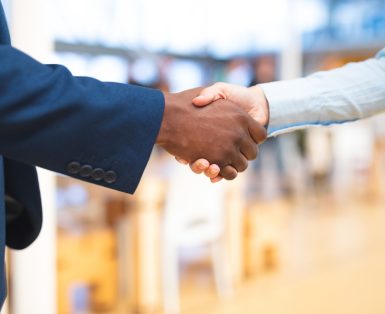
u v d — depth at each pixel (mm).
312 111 979
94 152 589
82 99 569
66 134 564
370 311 2646
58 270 2518
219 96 754
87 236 2666
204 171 719
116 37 4832
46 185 1408
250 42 6527
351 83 995
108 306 2777
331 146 6715
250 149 757
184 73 6172
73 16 4422
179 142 691
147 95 633
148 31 5305
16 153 562
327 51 8047
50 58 1405
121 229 2994
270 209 3562
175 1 5699
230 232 3184
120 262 3039
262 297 2945
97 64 4676
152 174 2953
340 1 7770
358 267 3477
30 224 787
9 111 532
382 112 1024
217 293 3043
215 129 712
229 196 3195
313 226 4785
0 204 663
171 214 2865
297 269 3471
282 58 5996
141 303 2740
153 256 2766
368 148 6828
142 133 612
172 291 2883
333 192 6758
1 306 708
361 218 5227
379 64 1023
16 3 1286
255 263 3396
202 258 3785
